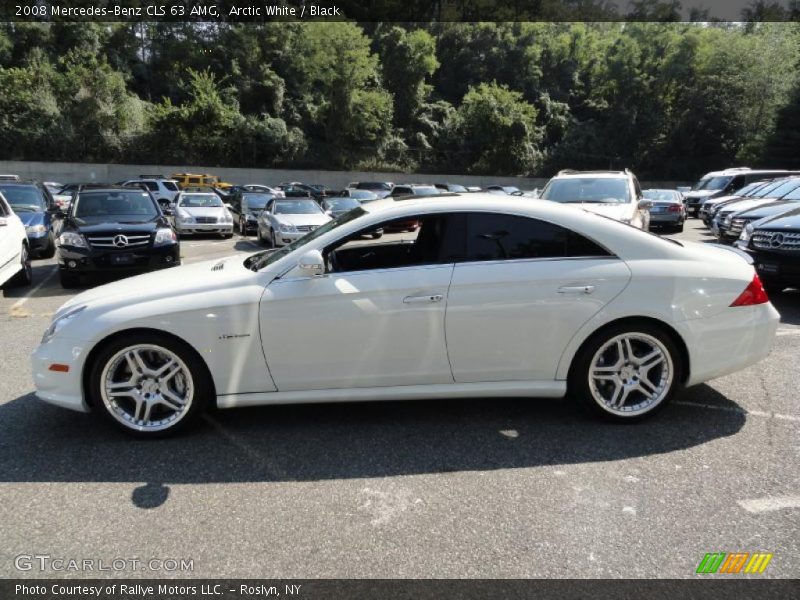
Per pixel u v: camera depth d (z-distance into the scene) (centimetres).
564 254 384
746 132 5344
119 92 4559
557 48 7744
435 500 307
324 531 280
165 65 5719
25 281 955
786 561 256
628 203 929
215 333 366
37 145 4247
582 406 395
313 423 405
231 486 322
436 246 387
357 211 421
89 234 919
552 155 5625
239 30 5462
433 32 7588
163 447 369
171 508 301
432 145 5966
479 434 386
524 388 385
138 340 366
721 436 378
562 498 308
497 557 260
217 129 4731
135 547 269
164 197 3102
